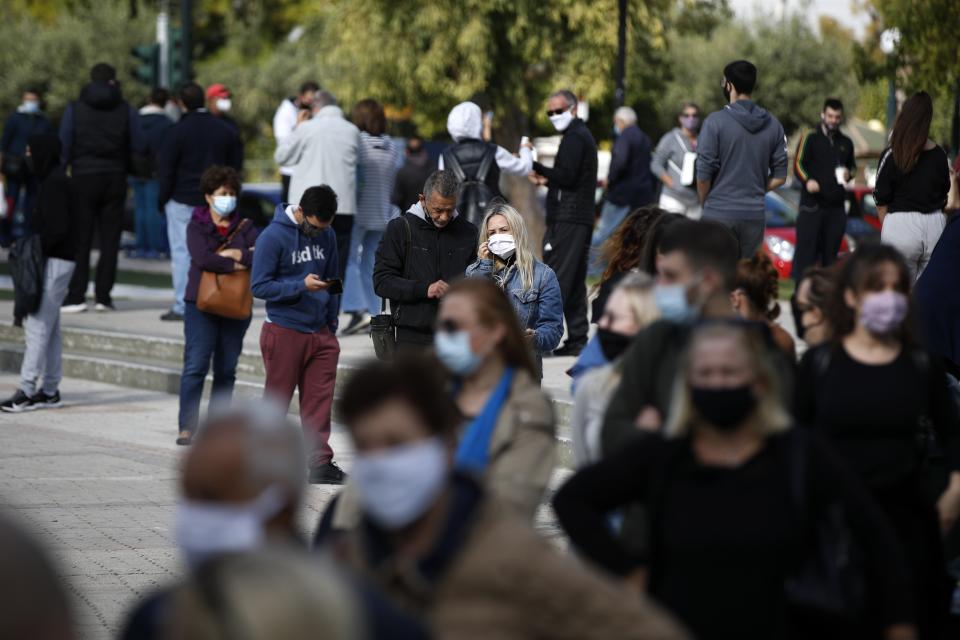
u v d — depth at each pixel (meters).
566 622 9.32
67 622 6.14
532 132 108.56
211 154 43.12
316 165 39.41
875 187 27.94
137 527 23.70
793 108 115.50
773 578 10.81
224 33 161.50
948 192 27.69
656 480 11.05
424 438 9.33
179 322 44.41
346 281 40.91
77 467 28.55
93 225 46.88
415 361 9.58
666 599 10.91
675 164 48.09
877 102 80.75
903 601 10.77
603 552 11.06
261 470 8.42
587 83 76.75
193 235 29.77
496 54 79.06
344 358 35.62
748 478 10.92
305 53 146.25
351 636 6.44
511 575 9.30
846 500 10.88
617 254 18.50
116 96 46.22
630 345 13.07
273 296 26.19
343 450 30.61
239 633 6.30
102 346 41.81
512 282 24.31
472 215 34.62
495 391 12.98
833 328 13.70
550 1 76.38
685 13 113.19
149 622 8.30
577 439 13.27
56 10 159.00
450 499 9.54
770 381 11.01
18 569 6.02
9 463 28.86
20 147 60.44
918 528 13.52
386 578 9.45
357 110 40.91
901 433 13.45
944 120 63.75
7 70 134.38
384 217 41.12
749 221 31.64
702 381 10.88
